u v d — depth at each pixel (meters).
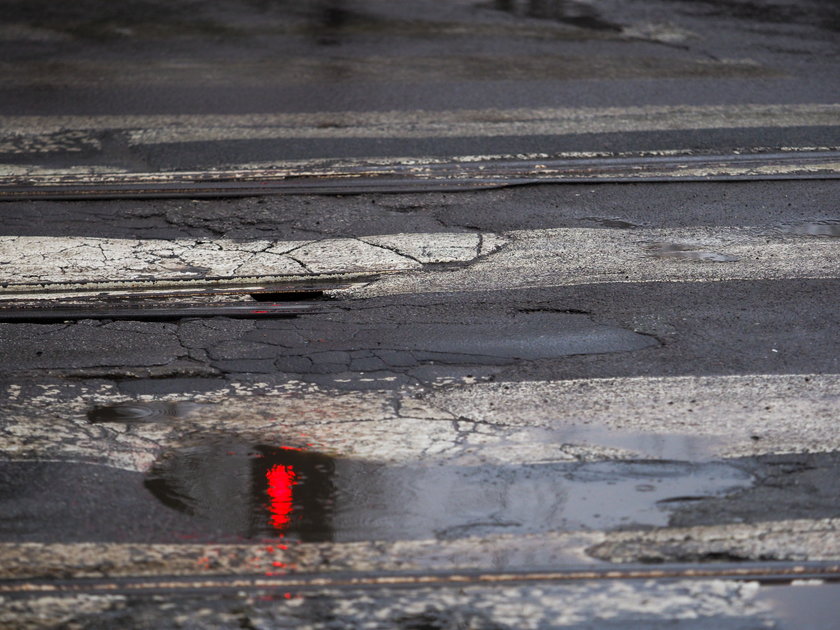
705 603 14.09
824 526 15.57
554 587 14.41
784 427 18.12
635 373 20.02
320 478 16.86
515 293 23.30
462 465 17.17
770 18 46.72
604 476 16.86
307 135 32.50
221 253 25.34
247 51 41.62
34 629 13.59
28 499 16.22
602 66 39.91
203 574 14.67
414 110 34.84
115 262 24.84
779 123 33.72
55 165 30.23
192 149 31.38
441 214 27.48
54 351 20.98
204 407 19.00
